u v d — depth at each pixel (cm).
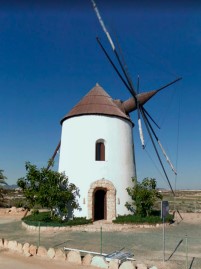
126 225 2159
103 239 1753
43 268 1229
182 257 1346
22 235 1941
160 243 1639
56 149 2827
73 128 2522
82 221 2173
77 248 1530
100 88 2759
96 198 2603
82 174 2380
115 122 2545
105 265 1210
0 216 3169
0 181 3956
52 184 2223
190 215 2752
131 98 2859
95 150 2450
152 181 2397
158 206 3023
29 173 2223
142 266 1122
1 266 1262
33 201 2192
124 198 2428
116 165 2458
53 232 2012
